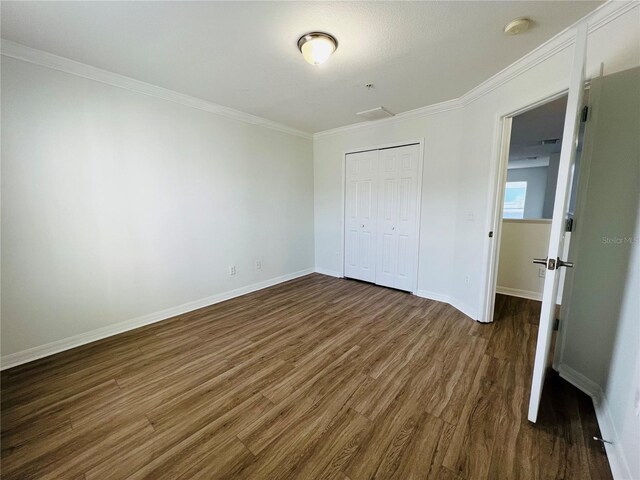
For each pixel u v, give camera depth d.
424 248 3.53
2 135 1.97
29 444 1.42
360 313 3.07
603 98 1.58
